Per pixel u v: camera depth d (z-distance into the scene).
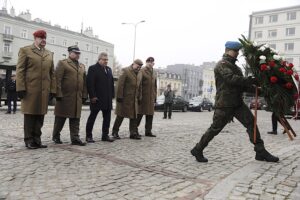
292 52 73.50
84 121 14.78
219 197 4.46
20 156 6.50
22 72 7.15
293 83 6.19
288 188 4.88
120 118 9.32
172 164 6.39
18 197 4.30
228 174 5.79
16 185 4.77
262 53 6.24
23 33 69.75
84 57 81.88
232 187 4.89
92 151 7.28
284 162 6.69
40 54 7.35
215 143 9.20
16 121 13.02
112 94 8.81
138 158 6.79
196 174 5.73
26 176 5.21
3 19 66.12
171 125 14.47
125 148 7.85
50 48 74.38
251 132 6.69
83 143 8.00
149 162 6.47
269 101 6.29
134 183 5.08
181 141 9.41
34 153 6.82
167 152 7.59
